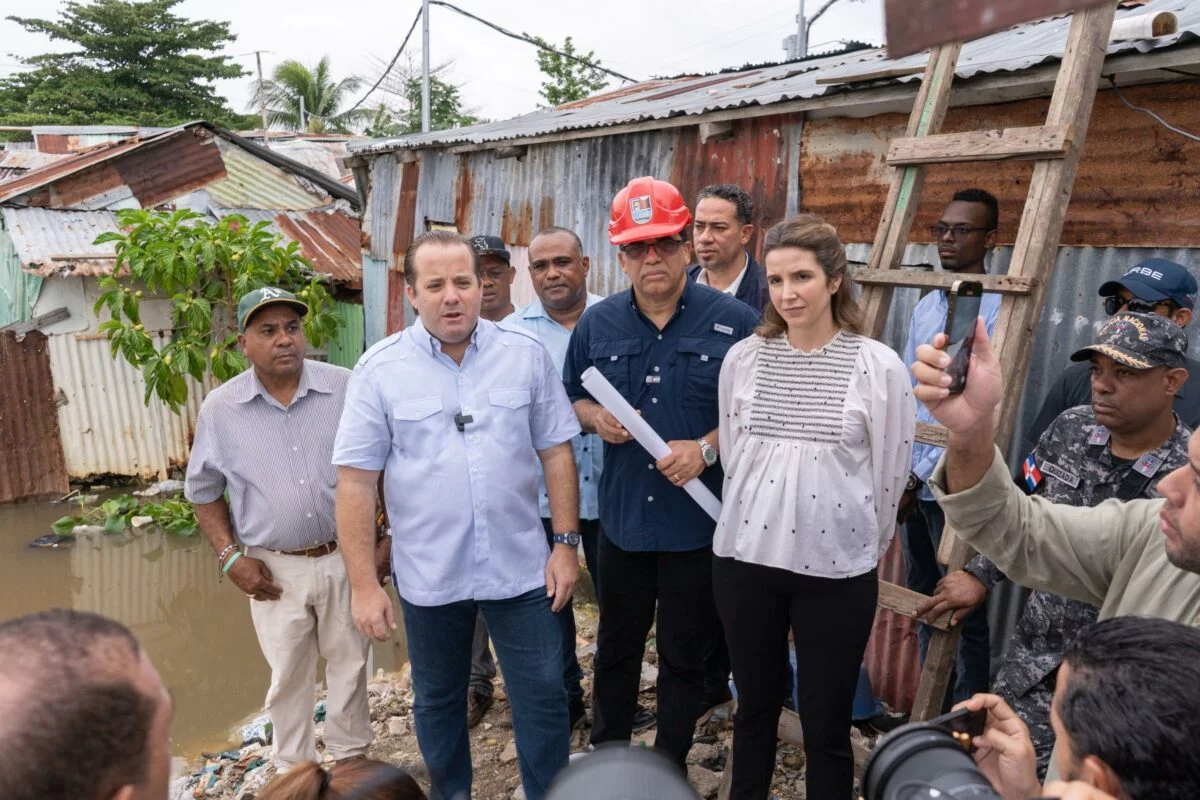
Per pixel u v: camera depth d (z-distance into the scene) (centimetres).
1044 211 253
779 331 263
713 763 356
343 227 1218
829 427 246
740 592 262
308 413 344
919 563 353
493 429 287
